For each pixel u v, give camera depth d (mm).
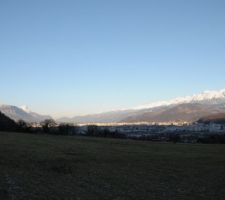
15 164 48406
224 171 48219
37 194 29047
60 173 42656
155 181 39469
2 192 28766
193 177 43094
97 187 34250
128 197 30203
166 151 75875
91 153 66438
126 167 50281
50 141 91750
